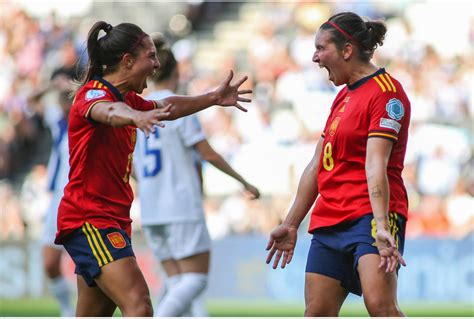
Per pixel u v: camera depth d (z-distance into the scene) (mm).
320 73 56594
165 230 24859
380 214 16453
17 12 69812
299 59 58844
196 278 24406
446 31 58500
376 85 17203
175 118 18281
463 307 40625
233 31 69000
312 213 18078
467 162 49438
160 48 24547
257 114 54469
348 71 17562
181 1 71938
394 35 58312
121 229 17125
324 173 17875
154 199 24844
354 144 17312
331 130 17656
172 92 24766
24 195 54125
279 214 48156
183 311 24078
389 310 16453
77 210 16906
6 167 60188
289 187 51000
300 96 55375
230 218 49312
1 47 68062
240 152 52594
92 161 16891
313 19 62469
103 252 16703
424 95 53781
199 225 24766
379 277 16547
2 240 47438
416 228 46938
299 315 37469
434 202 47156
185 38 69500
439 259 42719
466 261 42406
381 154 16719
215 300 43938
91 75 17156
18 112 63094
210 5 71375
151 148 24859
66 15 70938
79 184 16969
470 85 54625
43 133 62219
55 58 65625
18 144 61531
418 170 49188
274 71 58562
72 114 16656
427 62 56312
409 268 43000
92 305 17828
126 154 17250
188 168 24875
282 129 53344
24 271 46969
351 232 17266
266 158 52188
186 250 24594
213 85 60250
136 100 17734
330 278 17688
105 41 16984
